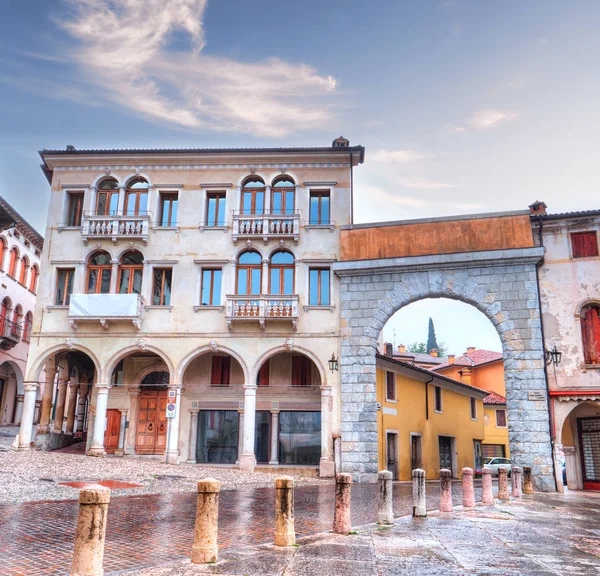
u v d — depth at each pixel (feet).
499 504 57.52
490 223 89.35
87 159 100.42
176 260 96.73
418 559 29.07
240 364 92.38
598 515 51.01
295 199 98.17
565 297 84.79
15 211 115.24
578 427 89.04
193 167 100.37
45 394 99.14
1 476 58.90
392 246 92.63
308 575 25.32
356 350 90.79
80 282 96.53
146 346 93.91
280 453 96.48
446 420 132.26
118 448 99.45
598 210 84.99
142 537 34.32
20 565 26.61
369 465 86.53
